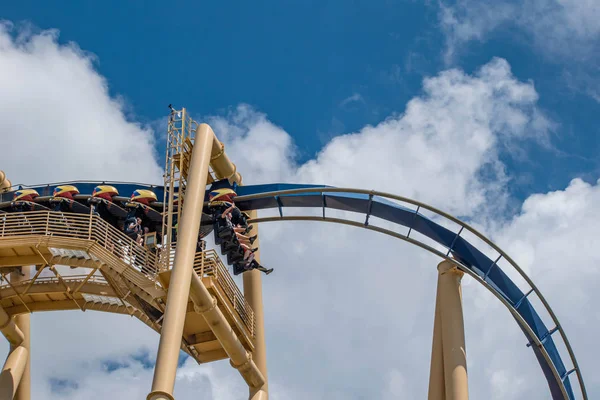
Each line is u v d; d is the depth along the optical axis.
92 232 26.95
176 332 23.89
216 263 27.44
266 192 30.62
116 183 30.62
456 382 28.30
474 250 30.28
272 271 29.75
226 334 27.62
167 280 25.97
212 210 29.95
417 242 30.39
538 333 30.62
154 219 29.97
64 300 29.56
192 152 27.97
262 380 29.61
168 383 23.09
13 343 30.28
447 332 29.22
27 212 27.16
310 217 31.17
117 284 27.67
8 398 29.28
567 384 31.05
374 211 30.89
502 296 30.27
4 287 28.88
